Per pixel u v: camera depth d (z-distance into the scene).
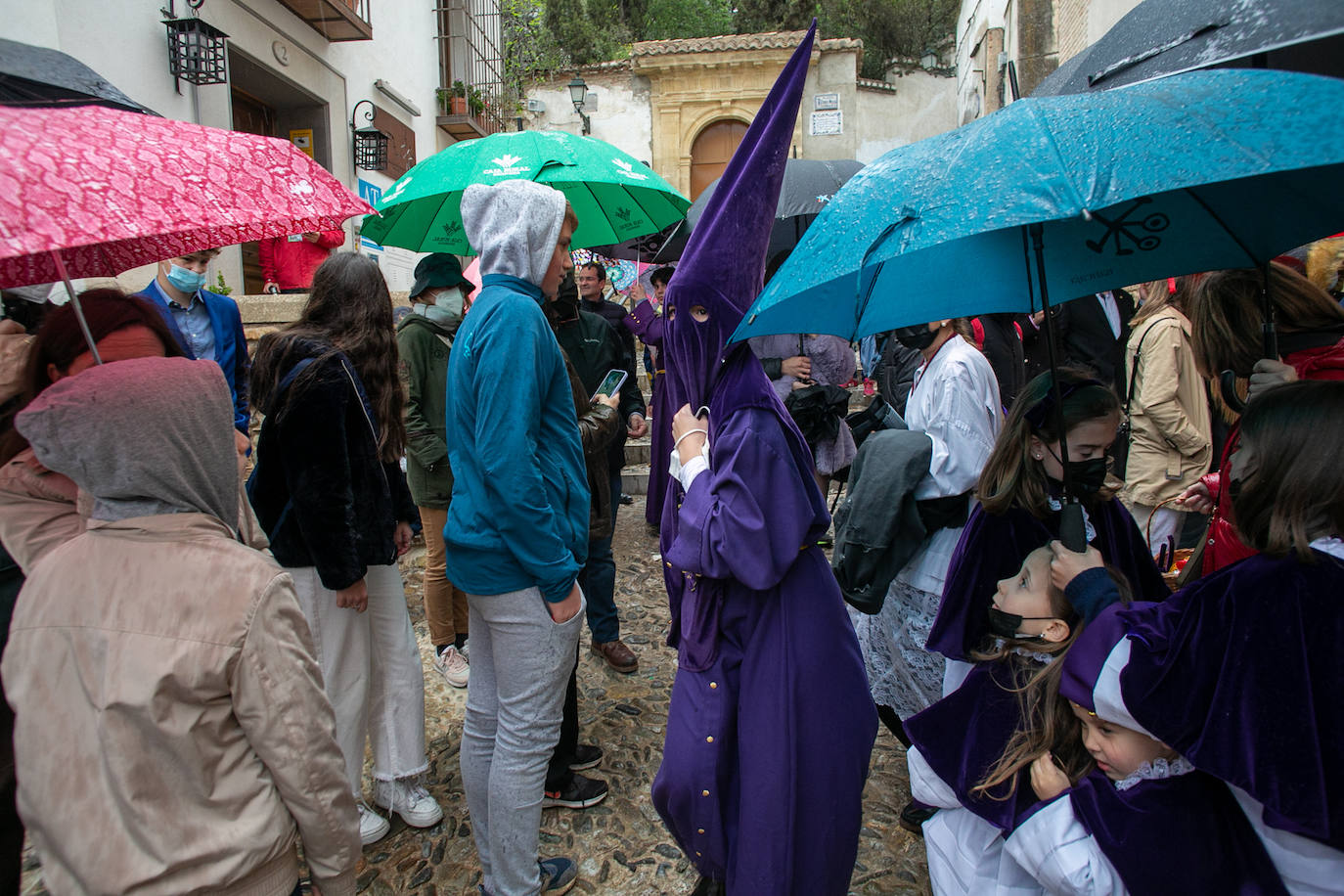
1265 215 1.49
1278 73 1.00
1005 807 1.40
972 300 1.71
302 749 1.22
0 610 1.67
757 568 1.57
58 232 0.90
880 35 21.02
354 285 2.34
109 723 1.10
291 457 2.04
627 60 16.83
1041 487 1.63
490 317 1.85
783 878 1.62
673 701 1.78
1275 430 1.07
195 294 4.03
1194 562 1.85
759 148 1.66
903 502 2.19
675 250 4.74
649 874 2.28
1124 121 1.00
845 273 1.14
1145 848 1.18
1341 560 1.02
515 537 1.82
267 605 1.20
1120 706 1.20
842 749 1.70
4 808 1.66
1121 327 4.89
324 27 6.51
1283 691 1.02
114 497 1.18
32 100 1.15
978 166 1.06
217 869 1.15
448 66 9.37
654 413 4.40
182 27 4.86
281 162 1.28
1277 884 1.12
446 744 2.95
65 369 1.43
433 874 2.30
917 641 2.32
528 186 1.97
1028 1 9.05
